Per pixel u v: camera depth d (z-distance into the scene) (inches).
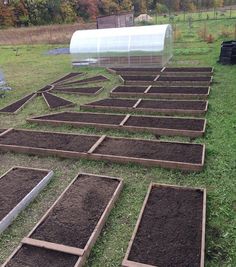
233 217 157.4
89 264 135.6
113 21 869.8
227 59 484.4
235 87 367.2
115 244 145.2
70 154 226.1
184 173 199.0
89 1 1496.1
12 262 135.0
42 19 1350.9
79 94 384.2
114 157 214.7
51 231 150.6
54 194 186.4
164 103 324.8
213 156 215.6
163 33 513.7
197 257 130.9
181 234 143.9
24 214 170.1
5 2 1253.1
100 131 271.0
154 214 158.4
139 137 254.8
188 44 724.0
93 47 542.6
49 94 389.4
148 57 516.7
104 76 471.8
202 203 164.6
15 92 419.2
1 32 1095.6
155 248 136.7
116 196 175.6
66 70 544.1
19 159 233.3
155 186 182.4
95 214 160.7
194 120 273.4
